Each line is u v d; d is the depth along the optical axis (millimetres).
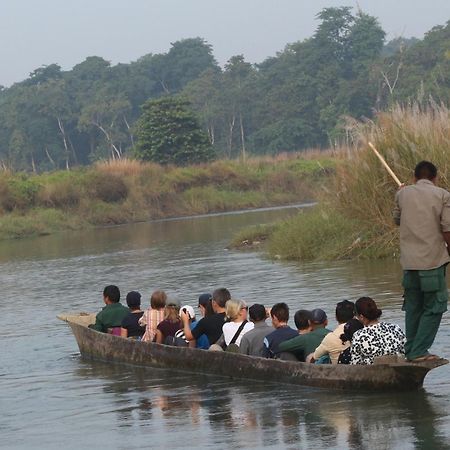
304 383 26578
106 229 116562
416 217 24922
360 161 56438
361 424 22406
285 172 150750
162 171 143750
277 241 63688
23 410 27047
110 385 29422
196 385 28281
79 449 22297
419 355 25031
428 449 20078
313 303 41938
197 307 44531
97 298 51281
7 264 77375
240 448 21297
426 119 55250
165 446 21922
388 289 43719
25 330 42062
